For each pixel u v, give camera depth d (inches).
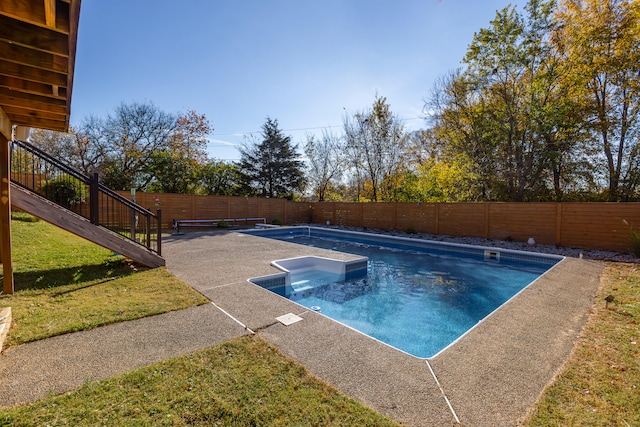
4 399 73.5
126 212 447.8
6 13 69.1
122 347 100.5
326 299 205.2
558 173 553.3
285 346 103.3
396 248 410.0
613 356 100.9
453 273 277.7
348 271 259.6
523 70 523.8
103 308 134.4
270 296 155.6
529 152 517.7
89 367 88.4
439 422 68.6
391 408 73.2
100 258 235.8
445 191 506.0
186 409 70.8
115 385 79.4
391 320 173.6
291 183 920.3
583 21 466.0
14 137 173.2
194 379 82.8
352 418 68.9
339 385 82.1
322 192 887.7
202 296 153.9
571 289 181.9
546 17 490.3
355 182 841.5
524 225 382.9
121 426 65.0
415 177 594.9
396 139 730.2
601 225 322.0
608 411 73.1
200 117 789.9
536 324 129.0
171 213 524.4
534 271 285.0
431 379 86.0
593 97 498.9
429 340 149.9
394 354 100.0
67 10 73.8
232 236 409.1
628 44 431.5
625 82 453.1
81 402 72.8
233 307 139.5
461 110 625.9
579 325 128.0
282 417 68.9
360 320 173.2
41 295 150.3
